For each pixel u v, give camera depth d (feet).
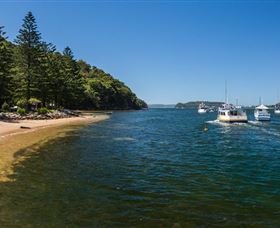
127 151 94.68
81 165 71.10
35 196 46.96
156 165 73.72
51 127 171.12
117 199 46.52
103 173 63.72
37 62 255.70
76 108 463.83
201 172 66.90
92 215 39.70
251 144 119.75
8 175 59.57
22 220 37.52
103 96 566.77
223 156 89.56
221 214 41.37
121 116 353.72
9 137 115.34
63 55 347.15
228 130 185.68
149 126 209.15
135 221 38.19
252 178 62.08
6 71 199.93
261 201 47.19
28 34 249.55
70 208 42.04
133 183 56.18
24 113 211.41
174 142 121.80
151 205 44.16
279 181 59.77
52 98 301.63
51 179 57.52
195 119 320.50
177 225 37.37
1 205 42.52
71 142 111.04
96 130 163.22
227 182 58.44
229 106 279.08
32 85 248.52
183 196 48.80
